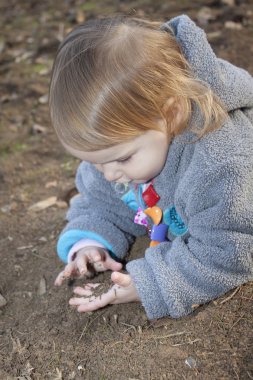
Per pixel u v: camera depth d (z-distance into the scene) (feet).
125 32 2.33
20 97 5.31
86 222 2.99
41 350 2.75
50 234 3.54
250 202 2.41
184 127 2.41
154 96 2.29
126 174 2.45
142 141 2.35
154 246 2.68
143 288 2.56
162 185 2.66
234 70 2.57
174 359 2.50
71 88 2.28
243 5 6.15
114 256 3.03
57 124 2.34
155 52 2.31
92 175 2.97
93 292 2.89
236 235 2.42
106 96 2.25
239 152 2.37
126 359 2.57
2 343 2.83
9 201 3.94
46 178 4.16
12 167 4.32
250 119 2.64
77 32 2.38
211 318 2.60
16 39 6.54
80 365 2.62
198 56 2.40
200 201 2.42
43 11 7.29
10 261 3.34
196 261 2.49
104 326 2.77
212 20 5.89
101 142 2.29
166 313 2.63
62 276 2.96
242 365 2.40
